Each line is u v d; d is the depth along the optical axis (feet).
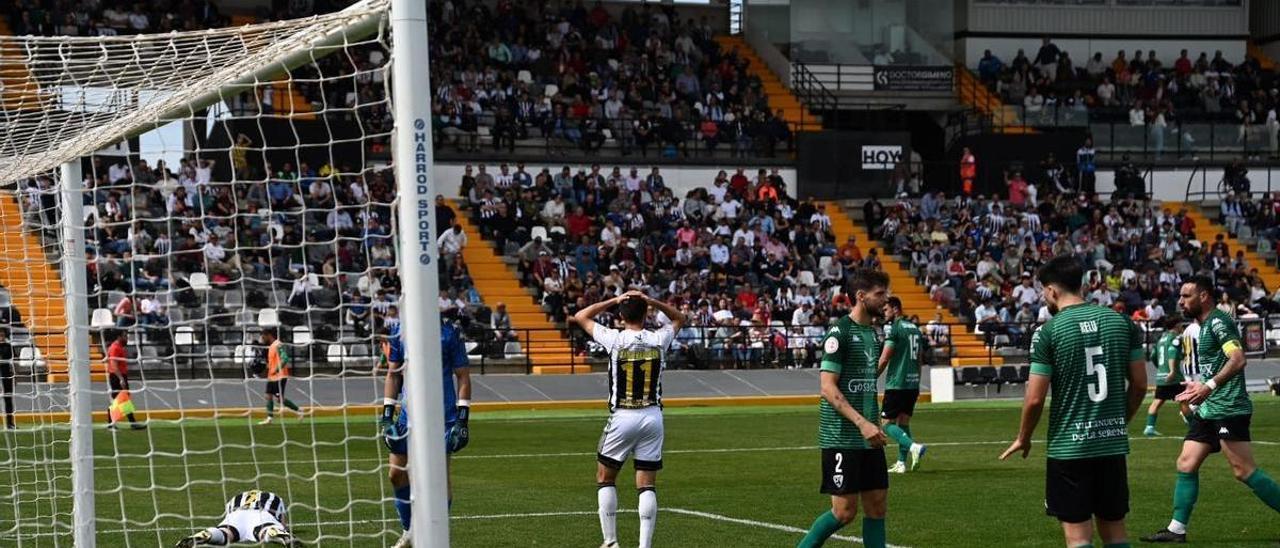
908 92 183.21
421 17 25.46
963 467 68.18
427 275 25.43
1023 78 188.03
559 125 159.63
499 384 117.50
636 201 149.59
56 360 56.44
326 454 73.77
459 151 153.38
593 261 139.95
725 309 135.54
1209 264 156.76
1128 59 199.11
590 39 172.55
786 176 166.91
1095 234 159.63
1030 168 171.94
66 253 39.37
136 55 34.47
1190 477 44.68
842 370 35.63
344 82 139.23
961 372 121.49
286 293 110.83
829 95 178.19
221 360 107.96
